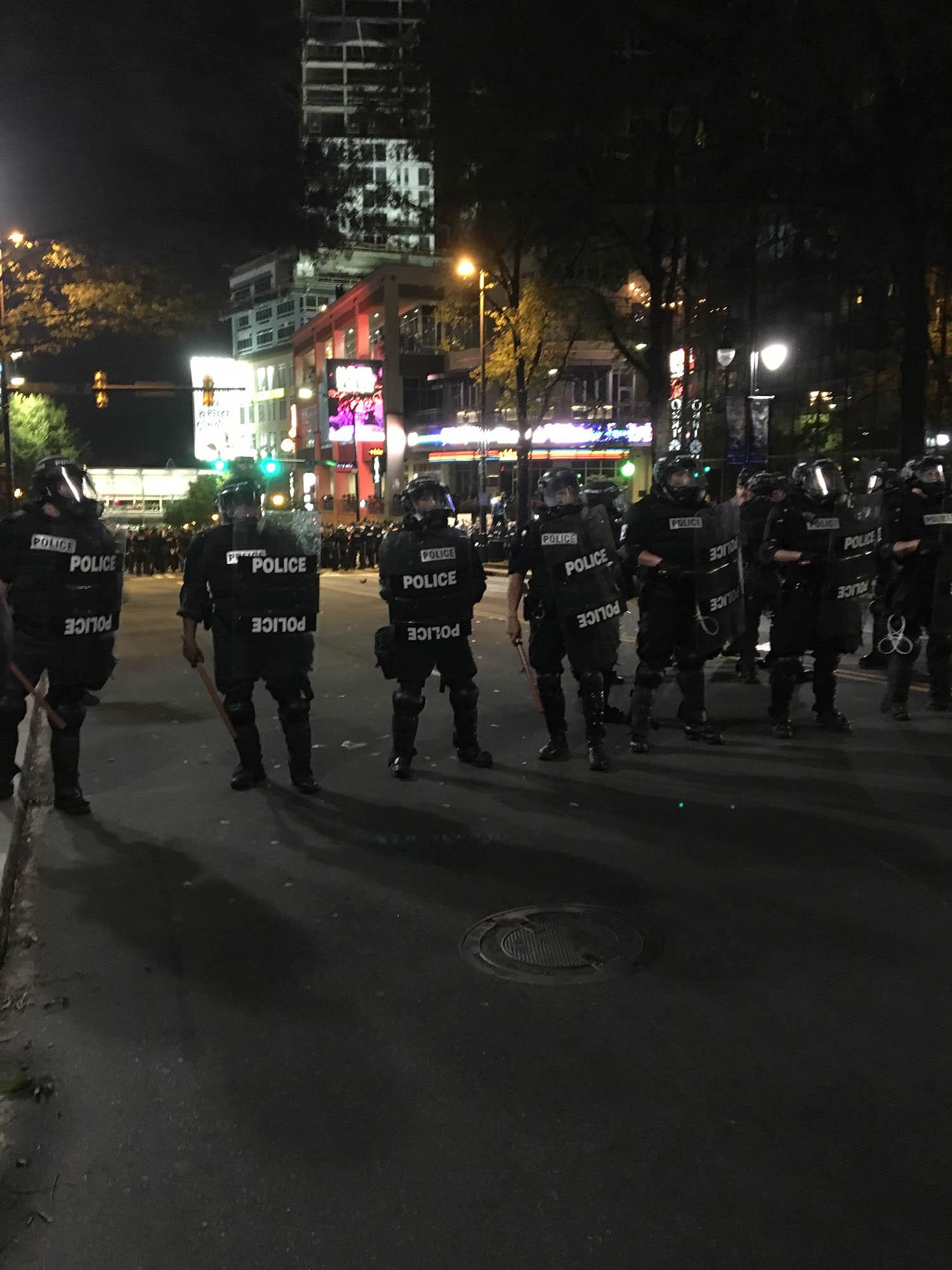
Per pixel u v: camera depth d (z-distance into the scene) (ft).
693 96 49.78
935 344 78.33
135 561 127.03
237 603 20.31
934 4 39.24
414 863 16.55
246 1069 10.61
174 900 15.30
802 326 102.53
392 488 210.59
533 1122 9.55
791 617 23.71
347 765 23.16
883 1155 8.95
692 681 23.99
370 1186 8.73
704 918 14.05
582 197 62.13
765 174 48.11
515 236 79.71
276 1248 8.04
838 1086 10.00
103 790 21.67
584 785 20.70
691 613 23.26
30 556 18.89
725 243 76.07
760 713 27.27
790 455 103.81
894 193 44.65
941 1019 11.25
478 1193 8.61
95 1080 10.49
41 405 220.23
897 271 49.52
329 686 33.91
